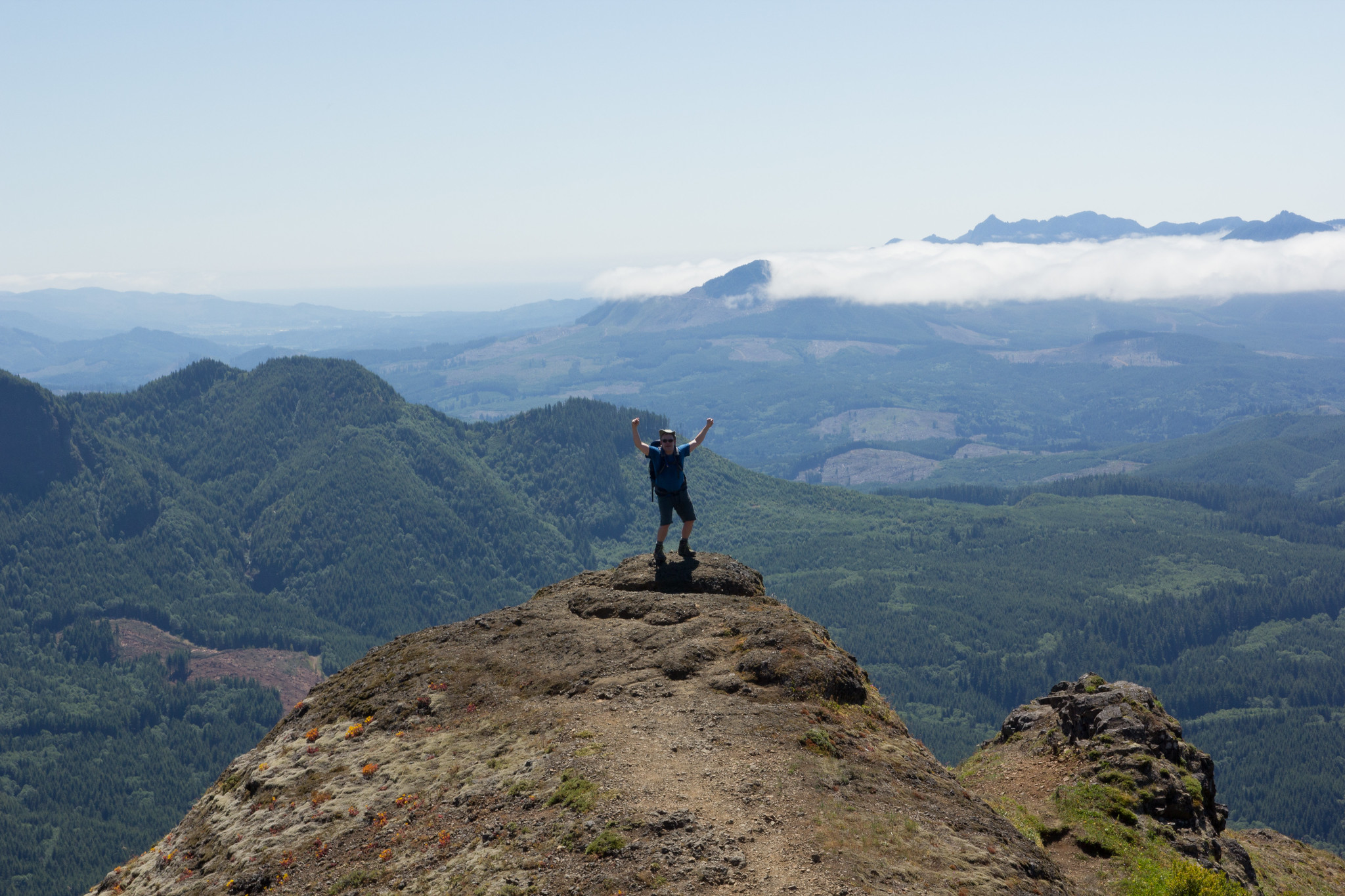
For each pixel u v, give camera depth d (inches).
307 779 676.7
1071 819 800.9
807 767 553.0
